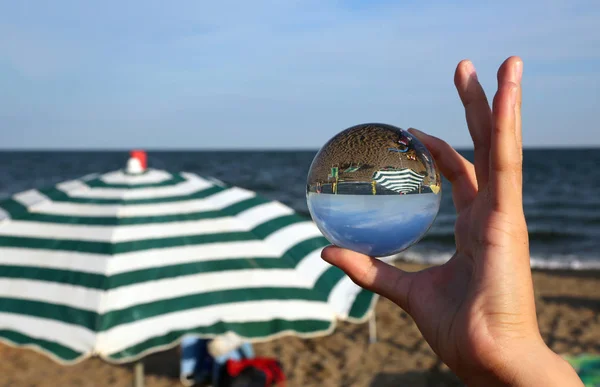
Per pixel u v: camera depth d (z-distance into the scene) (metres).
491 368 0.21
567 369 0.20
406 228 0.27
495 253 0.22
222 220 0.71
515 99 0.21
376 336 1.40
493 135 0.22
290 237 0.72
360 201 0.27
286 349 1.33
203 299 0.60
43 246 0.66
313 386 1.12
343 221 0.27
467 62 0.28
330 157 0.28
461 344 0.22
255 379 0.96
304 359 1.27
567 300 1.86
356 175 0.27
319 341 1.38
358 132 0.28
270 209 0.77
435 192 0.28
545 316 1.64
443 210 5.21
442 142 0.32
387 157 0.27
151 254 0.64
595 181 8.31
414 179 0.27
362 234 0.27
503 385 0.21
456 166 0.32
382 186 0.27
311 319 0.61
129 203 0.71
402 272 0.26
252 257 0.66
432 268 0.26
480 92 0.27
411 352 1.29
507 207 0.22
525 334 0.21
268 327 0.60
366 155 0.27
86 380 1.18
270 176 9.62
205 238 0.68
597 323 1.56
